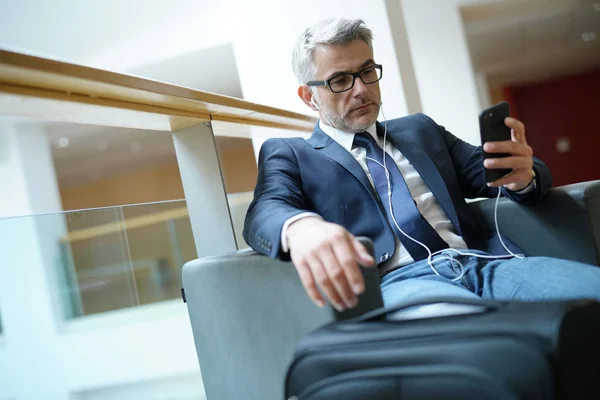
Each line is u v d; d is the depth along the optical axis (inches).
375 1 117.3
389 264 50.6
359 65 54.4
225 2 175.8
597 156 449.1
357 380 27.2
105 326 55.9
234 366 44.7
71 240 53.8
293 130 78.0
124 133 296.8
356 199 51.6
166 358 61.2
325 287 32.4
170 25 181.9
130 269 58.9
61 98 38.2
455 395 25.3
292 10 124.5
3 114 38.2
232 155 426.0
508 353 24.8
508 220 56.5
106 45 189.6
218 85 268.4
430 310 36.2
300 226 35.9
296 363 29.5
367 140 55.2
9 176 243.9
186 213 68.1
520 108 466.9
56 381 51.3
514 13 251.8
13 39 195.5
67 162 348.8
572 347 25.3
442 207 53.8
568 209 52.5
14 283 49.4
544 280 41.6
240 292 43.0
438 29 179.6
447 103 179.2
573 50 366.0
